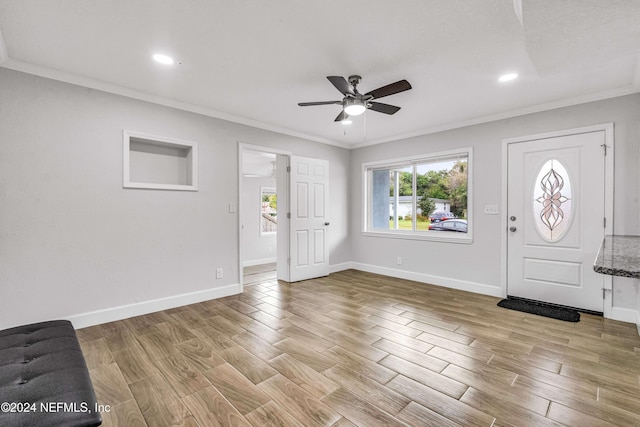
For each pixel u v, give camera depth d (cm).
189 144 346
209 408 167
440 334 262
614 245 195
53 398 108
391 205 506
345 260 546
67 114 271
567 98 318
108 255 293
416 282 450
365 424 154
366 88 296
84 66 254
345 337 257
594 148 309
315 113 372
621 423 153
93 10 181
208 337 258
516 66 251
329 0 172
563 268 329
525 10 148
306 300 362
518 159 358
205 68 257
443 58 238
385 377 196
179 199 340
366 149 528
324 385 188
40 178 259
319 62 246
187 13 185
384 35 207
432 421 156
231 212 385
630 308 290
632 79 273
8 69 244
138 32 205
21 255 250
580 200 318
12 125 246
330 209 518
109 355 226
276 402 172
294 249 459
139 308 311
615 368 205
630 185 291
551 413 161
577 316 302
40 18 188
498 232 374
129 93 301
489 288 381
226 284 380
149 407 167
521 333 263
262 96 318
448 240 421
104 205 291
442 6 177
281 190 475
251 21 192
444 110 356
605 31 167
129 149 315
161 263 327
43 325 178
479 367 208
